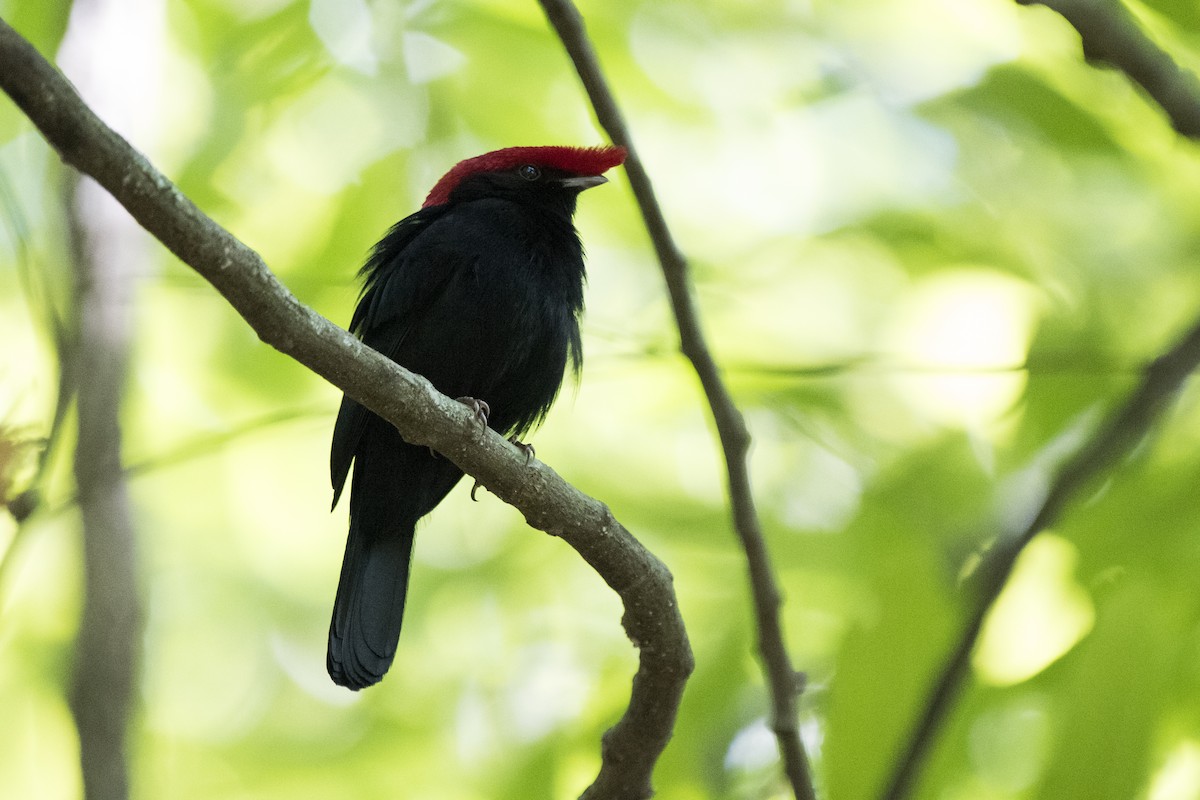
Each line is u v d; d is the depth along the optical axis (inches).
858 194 507.5
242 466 580.1
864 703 292.8
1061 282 456.4
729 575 467.8
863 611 316.8
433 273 362.3
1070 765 274.5
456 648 524.4
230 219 459.5
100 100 414.6
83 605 343.0
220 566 587.8
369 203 460.1
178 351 498.0
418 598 531.8
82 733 330.0
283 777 532.4
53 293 363.6
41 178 434.3
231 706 571.5
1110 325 421.1
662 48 487.8
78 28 416.8
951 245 482.9
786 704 298.4
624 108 492.4
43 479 284.7
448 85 466.6
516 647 517.0
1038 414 383.2
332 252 456.4
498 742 480.1
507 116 468.8
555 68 465.4
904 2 494.9
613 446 512.7
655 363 481.1
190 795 539.2
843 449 466.3
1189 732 289.3
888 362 472.1
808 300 499.5
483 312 362.0
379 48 461.4
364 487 349.1
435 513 548.4
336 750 525.3
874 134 511.8
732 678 430.6
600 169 397.7
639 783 304.8
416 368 367.6
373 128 469.1
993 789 320.5
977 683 320.5
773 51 500.7
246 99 460.8
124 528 351.3
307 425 523.2
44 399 355.3
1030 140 463.2
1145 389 271.9
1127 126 426.3
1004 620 333.7
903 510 428.1
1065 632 319.9
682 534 480.7
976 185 486.6
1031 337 419.2
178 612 581.9
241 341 495.5
